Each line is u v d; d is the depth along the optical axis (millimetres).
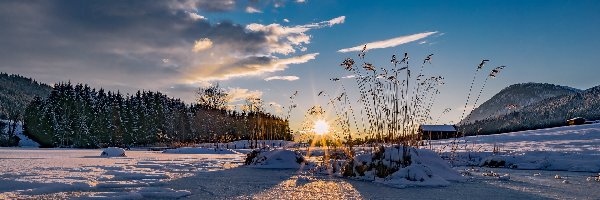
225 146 42375
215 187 8352
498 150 17281
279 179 9945
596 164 12438
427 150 10766
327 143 14672
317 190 8000
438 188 8320
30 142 70812
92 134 73750
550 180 9867
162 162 15562
